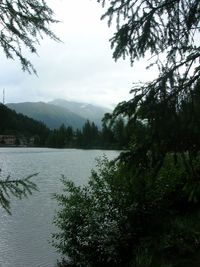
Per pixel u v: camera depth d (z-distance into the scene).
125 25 5.53
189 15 5.46
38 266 13.15
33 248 15.23
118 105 5.14
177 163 5.19
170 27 5.61
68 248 11.15
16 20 4.21
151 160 5.11
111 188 10.97
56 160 81.25
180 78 5.12
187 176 5.33
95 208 10.98
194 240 9.87
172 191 11.66
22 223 19.66
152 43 5.65
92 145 167.00
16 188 4.43
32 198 27.28
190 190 5.47
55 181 39.72
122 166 5.20
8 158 90.25
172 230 10.29
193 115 4.92
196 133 4.93
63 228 11.06
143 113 5.04
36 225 19.25
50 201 26.14
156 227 10.86
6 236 17.09
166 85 5.09
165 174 10.90
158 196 10.98
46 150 156.75
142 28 5.54
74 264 11.41
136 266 9.22
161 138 5.00
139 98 5.09
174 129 4.95
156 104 5.00
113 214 10.95
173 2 5.45
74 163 71.44
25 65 4.52
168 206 11.59
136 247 10.30
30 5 4.16
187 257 9.23
